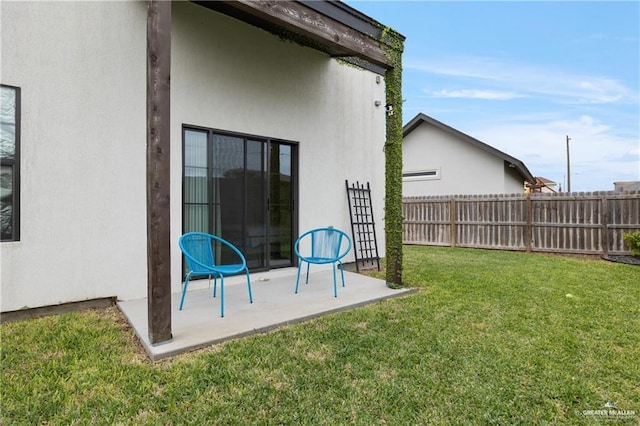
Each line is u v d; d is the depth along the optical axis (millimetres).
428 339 3184
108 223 4059
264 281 5227
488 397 2324
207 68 4816
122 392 2301
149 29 2828
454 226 10109
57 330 3281
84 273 3920
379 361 2773
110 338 3131
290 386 2402
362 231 6980
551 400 2311
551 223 8602
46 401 2197
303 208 5984
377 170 7367
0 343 2984
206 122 4805
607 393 2391
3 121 3516
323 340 3125
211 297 4301
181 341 2922
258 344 3010
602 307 4137
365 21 4629
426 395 2340
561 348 3033
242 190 5250
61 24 3754
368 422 2068
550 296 4578
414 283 5285
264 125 5445
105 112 4027
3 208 3539
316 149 6191
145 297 4293
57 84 3740
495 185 12688
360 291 4652
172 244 4504
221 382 2426
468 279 5543
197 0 3479
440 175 13820
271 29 5359
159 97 2852
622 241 7770
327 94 6387
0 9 3453
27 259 3598
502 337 3250
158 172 2859
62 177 3779
